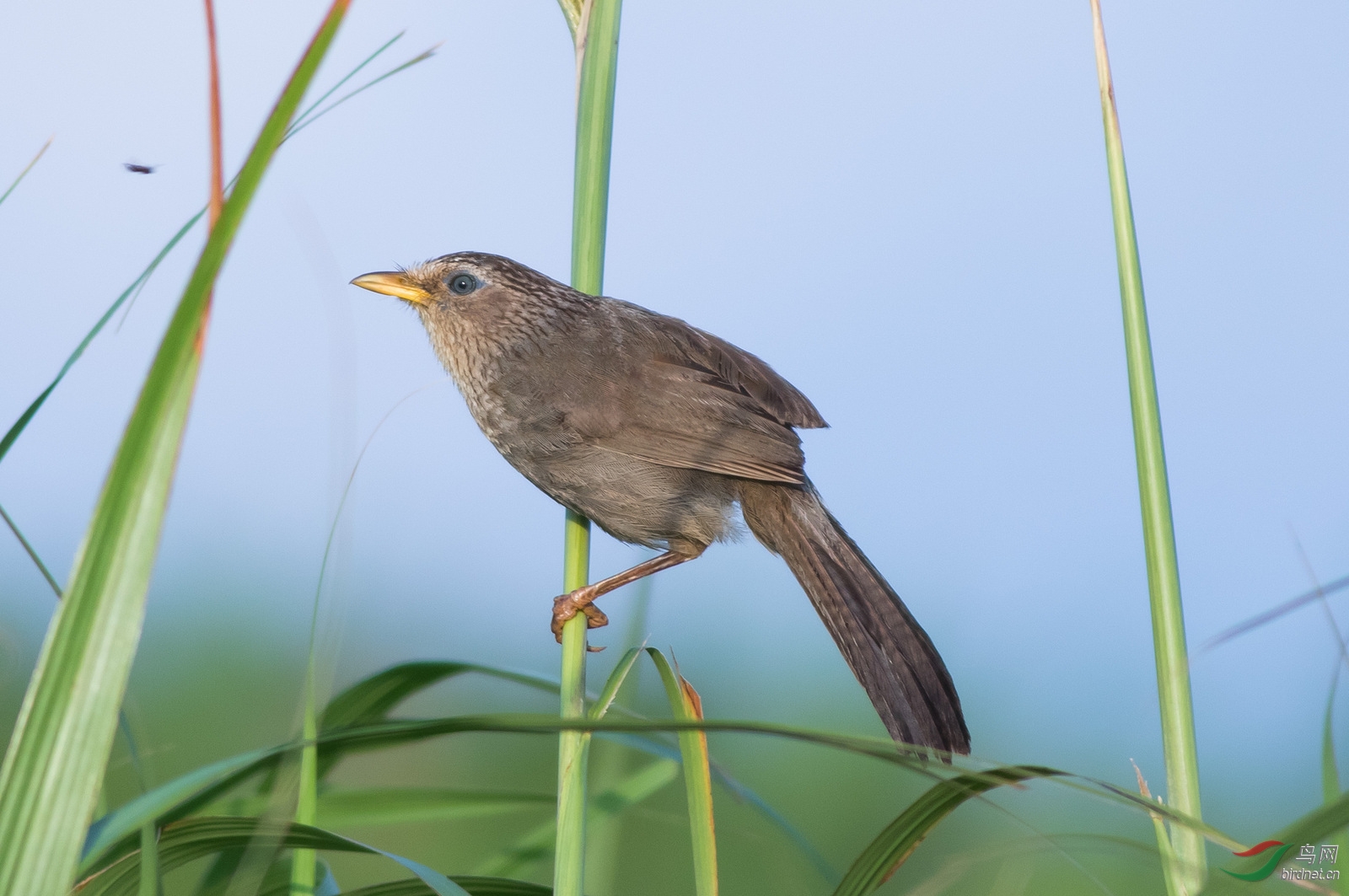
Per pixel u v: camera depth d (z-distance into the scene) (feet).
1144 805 9.25
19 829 7.75
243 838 10.80
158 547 8.11
